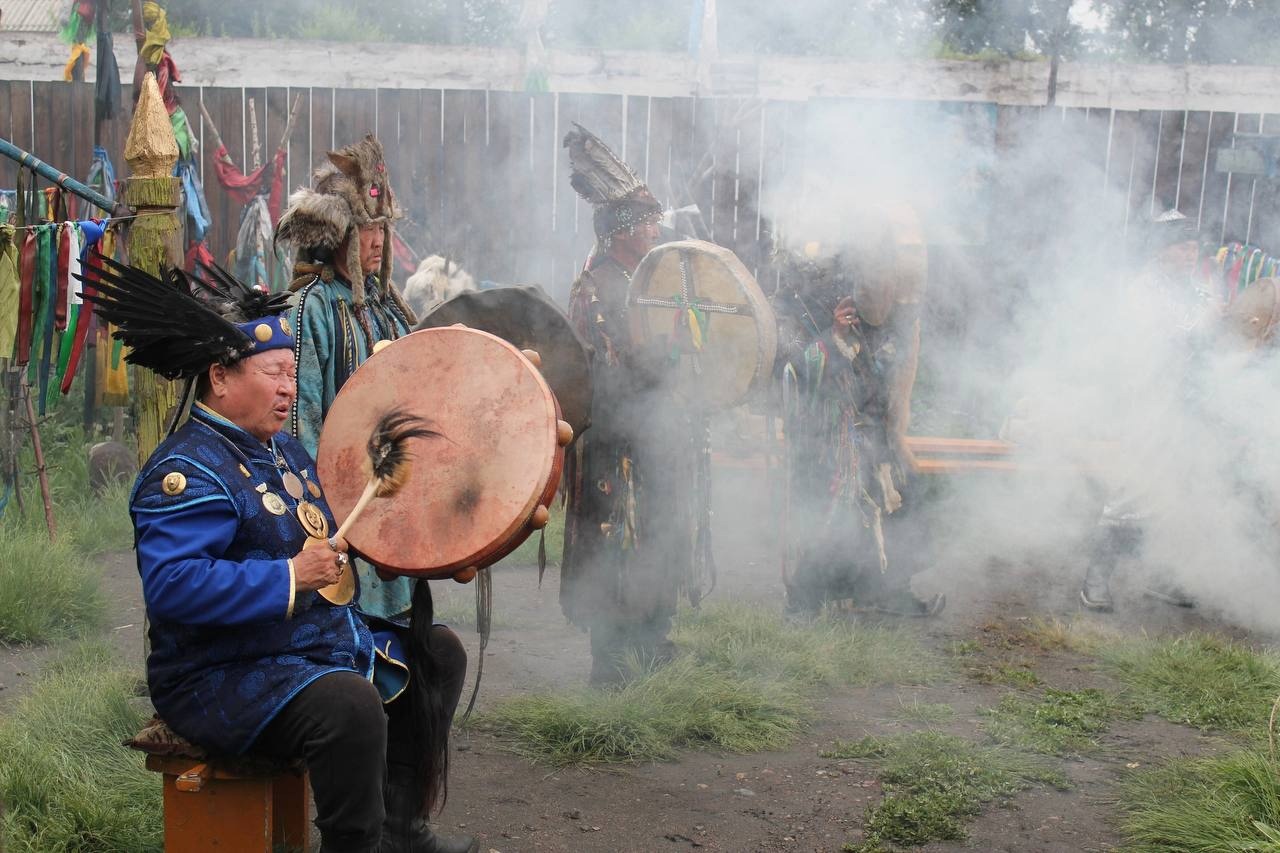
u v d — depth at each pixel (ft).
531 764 12.44
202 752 8.55
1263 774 11.22
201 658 8.26
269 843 8.71
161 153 15.40
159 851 10.18
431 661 9.61
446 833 10.84
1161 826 10.81
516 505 8.93
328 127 29.81
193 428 8.35
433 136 29.91
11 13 38.65
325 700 8.14
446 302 11.10
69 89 29.35
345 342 10.26
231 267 28.48
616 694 13.60
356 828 8.29
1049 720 13.64
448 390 9.39
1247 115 29.35
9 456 20.24
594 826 11.10
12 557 17.06
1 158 29.30
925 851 10.67
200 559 7.91
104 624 16.74
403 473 8.76
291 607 7.98
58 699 12.54
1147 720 13.87
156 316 8.10
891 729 13.47
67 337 18.28
